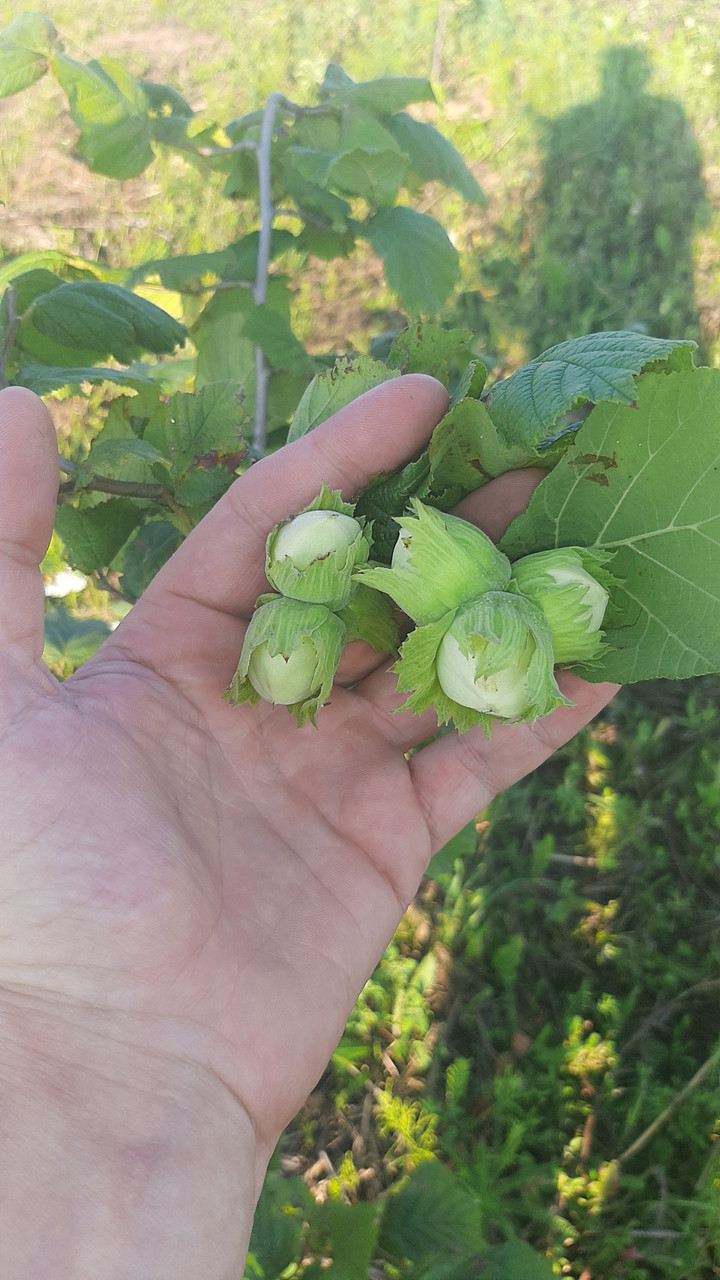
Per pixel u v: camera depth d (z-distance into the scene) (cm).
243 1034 22
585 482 23
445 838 28
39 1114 20
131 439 30
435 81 67
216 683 26
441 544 21
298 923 24
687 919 43
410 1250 32
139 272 40
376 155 39
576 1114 39
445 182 43
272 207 42
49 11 71
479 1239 32
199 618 26
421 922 44
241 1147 21
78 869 22
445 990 42
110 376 32
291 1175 40
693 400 22
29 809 22
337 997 24
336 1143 40
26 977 21
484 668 20
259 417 38
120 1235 20
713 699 47
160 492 31
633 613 24
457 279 41
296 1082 23
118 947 22
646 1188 38
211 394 31
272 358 36
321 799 26
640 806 45
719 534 23
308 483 25
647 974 42
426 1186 32
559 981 43
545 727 27
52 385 32
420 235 41
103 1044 21
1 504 22
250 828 25
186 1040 22
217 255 41
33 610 23
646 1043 41
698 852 44
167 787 24
